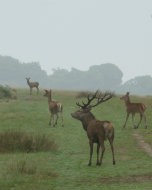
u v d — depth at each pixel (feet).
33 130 160.86
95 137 104.01
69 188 84.23
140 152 122.83
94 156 118.21
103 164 106.73
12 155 119.55
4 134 131.75
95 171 99.04
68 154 122.11
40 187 84.89
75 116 105.81
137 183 86.48
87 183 88.02
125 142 138.72
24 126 169.17
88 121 105.60
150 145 133.39
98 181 89.51
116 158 114.52
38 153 123.85
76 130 162.30
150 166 103.19
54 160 113.29
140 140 141.79
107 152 123.65
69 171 99.81
